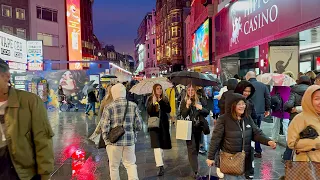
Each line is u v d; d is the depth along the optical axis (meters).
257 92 7.09
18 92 2.75
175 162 7.09
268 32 13.74
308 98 3.46
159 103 6.14
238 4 18.70
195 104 5.92
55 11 41.09
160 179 5.88
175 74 7.03
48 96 20.77
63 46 41.97
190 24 49.69
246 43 17.12
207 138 9.68
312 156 3.46
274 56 13.63
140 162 7.16
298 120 3.54
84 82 20.86
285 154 5.89
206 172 6.25
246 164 4.10
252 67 22.56
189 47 51.75
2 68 2.61
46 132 2.83
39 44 18.81
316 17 9.70
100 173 6.34
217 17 25.23
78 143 9.38
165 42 73.12
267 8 13.87
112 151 5.02
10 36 15.09
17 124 2.63
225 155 3.99
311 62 15.98
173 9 64.12
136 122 5.18
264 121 12.54
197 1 39.97
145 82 8.62
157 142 6.09
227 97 4.10
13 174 2.64
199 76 6.64
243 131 4.00
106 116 5.02
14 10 36.38
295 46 13.48
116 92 5.10
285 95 8.05
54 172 6.43
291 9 11.46
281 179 3.36
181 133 5.71
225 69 22.81
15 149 2.62
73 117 16.59
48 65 25.61
